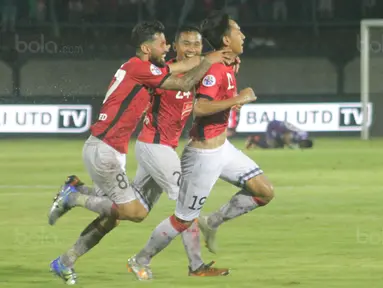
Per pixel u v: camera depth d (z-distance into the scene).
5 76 59.12
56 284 14.24
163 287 13.92
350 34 60.25
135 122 14.08
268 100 56.25
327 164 39.19
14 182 32.53
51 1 59.78
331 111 56.69
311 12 60.38
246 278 14.70
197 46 15.03
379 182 31.91
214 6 60.25
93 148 13.99
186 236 14.85
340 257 16.88
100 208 14.06
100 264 16.30
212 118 14.33
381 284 14.09
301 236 19.72
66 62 59.44
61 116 56.66
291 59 60.31
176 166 14.89
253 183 15.11
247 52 60.44
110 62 59.62
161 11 60.25
